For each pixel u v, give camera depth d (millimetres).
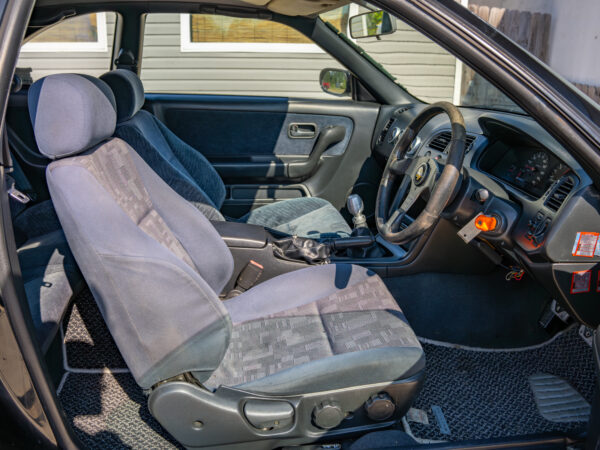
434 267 2174
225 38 5898
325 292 1835
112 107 1396
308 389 1448
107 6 2676
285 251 2020
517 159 1993
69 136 1209
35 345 1129
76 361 1921
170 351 1296
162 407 1358
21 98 2336
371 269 2148
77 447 1258
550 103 1251
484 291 2230
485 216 1750
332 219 2623
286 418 1435
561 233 1566
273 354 1570
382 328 1620
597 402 1273
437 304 2238
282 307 1785
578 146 1272
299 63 6098
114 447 1657
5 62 988
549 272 1644
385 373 1473
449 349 2275
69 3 2498
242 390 1422
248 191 3104
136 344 1278
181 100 2994
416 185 1687
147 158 2055
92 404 1812
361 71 3033
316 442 1521
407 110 2953
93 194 1214
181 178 2107
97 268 1209
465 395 2035
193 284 1272
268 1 2012
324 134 3113
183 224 1699
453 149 1513
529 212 1699
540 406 1979
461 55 1237
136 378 1321
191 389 1361
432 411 1958
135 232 1253
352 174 3201
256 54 5996
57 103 1197
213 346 1337
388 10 1210
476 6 6434
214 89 6070
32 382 1134
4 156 1056
